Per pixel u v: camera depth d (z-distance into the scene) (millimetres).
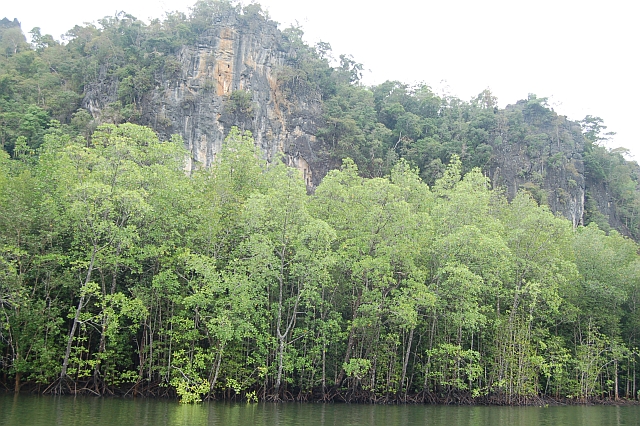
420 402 43875
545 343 48938
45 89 107688
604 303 53125
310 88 123938
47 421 23828
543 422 33656
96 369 36094
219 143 108625
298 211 39250
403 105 139375
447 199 51094
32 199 38875
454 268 39531
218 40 116062
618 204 139625
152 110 107125
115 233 36062
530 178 123625
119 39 123938
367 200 43156
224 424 25500
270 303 41812
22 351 35562
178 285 36531
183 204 40000
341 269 42906
